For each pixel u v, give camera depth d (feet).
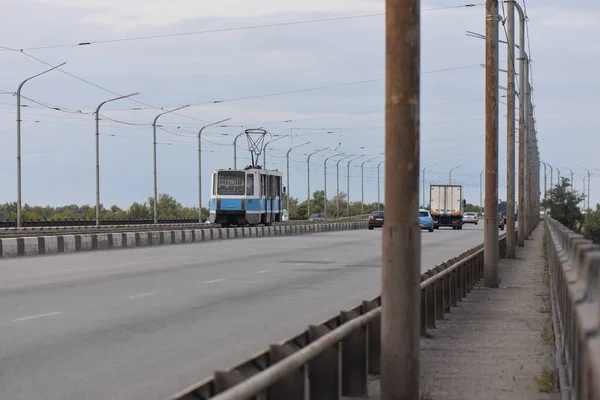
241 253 346.74
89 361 99.40
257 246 416.05
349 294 182.39
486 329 132.26
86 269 249.55
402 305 70.90
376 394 81.71
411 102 70.28
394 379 71.15
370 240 503.61
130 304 159.33
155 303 161.68
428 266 271.49
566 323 89.04
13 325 128.98
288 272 245.04
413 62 70.23
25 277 218.59
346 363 80.33
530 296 187.83
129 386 85.10
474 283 214.07
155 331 124.77
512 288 209.26
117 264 273.33
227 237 517.55
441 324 138.72
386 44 70.90
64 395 80.53
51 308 151.64
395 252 70.85
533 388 86.12
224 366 96.68
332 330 73.10
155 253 345.10
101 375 90.89
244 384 47.06
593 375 39.11
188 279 216.54
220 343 113.91
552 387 85.20
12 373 91.61
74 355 103.40
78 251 359.66
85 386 84.99
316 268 261.85
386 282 71.36
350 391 80.28
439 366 99.25
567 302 85.71
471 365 99.86
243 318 140.87
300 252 357.20
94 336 119.14
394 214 70.95
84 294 176.55
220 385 50.42
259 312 149.38
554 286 169.07
